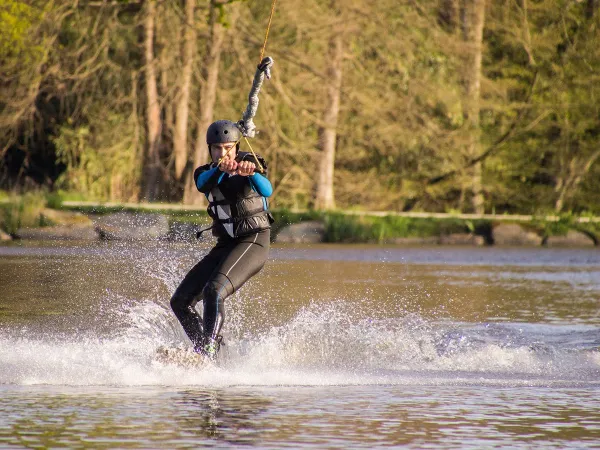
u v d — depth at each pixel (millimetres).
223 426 14633
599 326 29109
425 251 76000
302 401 16938
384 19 103562
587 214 103688
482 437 14164
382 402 16969
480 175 116250
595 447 13617
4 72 97062
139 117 101625
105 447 13188
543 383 19484
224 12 89500
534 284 45938
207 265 21672
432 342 24719
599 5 112062
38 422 14773
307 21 101688
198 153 99188
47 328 26016
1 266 47688
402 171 113750
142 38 99375
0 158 108812
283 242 86938
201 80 99875
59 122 109312
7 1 89562
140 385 18391
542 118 114875
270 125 104000
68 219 77750
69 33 103375
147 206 85938
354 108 107625
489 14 113250
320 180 108188
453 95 107688
